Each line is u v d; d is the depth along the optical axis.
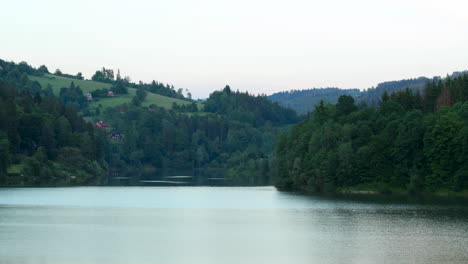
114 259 80.62
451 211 128.75
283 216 124.38
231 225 111.94
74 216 124.12
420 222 112.75
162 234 101.25
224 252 85.62
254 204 149.62
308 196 170.12
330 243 91.88
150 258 81.50
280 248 88.12
